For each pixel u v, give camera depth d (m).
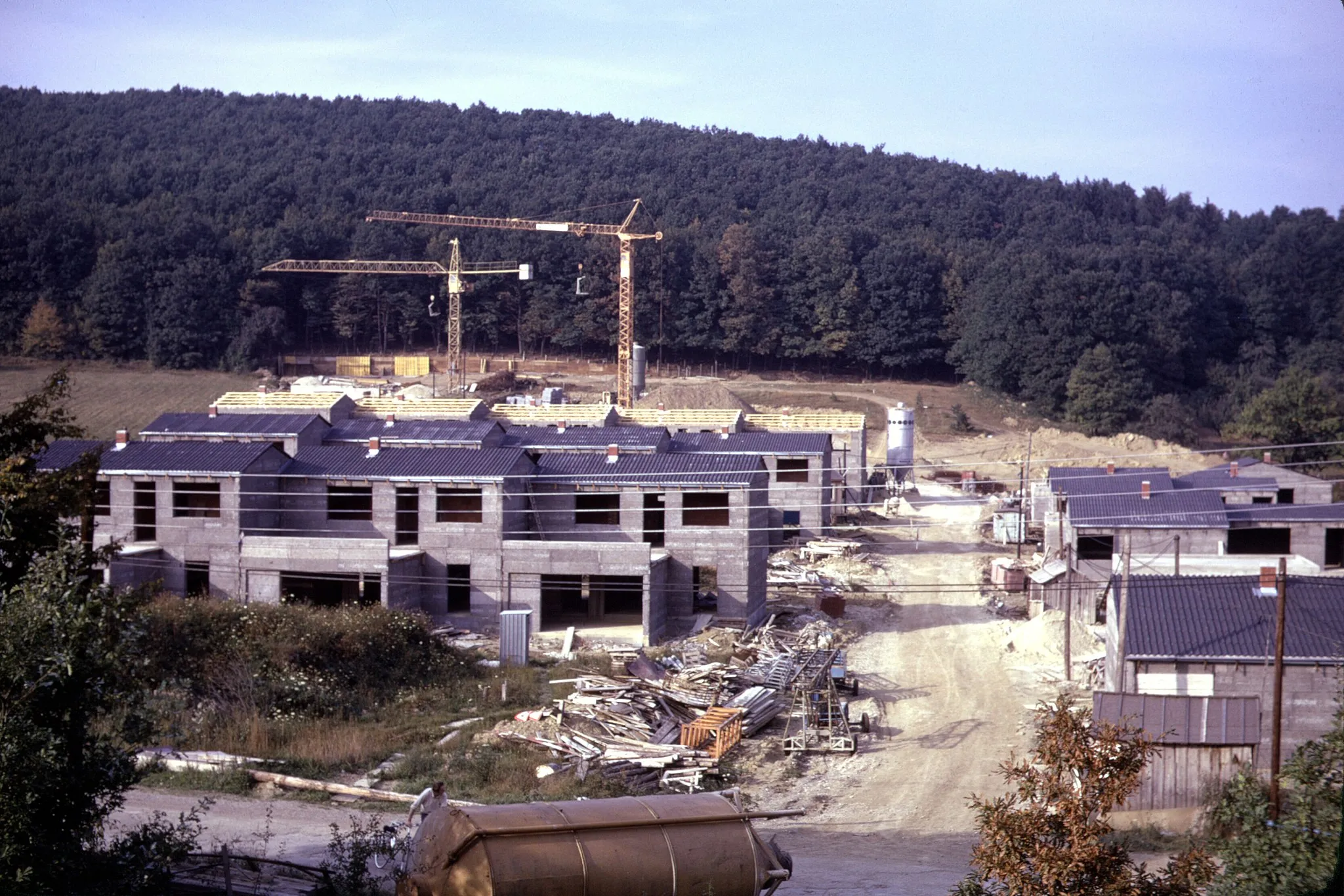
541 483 56.03
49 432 21.92
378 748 37.03
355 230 186.38
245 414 67.69
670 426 82.12
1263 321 163.12
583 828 19.42
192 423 63.12
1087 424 135.25
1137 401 136.38
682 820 20.08
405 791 32.81
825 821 33.31
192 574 55.16
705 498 54.91
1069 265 160.88
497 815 19.39
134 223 171.38
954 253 182.88
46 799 16.55
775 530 72.06
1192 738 32.19
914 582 64.94
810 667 46.44
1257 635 34.38
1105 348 137.38
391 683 43.31
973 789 36.06
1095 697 33.34
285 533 54.75
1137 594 37.03
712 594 58.28
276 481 55.84
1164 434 131.00
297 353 173.25
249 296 162.38
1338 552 57.41
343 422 73.50
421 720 40.19
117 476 53.81
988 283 160.25
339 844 22.05
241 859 23.22
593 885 18.94
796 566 67.06
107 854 17.58
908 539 77.56
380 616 45.81
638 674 45.41
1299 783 20.19
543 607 56.47
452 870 18.78
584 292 163.62
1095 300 143.62
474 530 52.94
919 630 55.53
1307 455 110.75
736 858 19.95
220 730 36.62
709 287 170.88
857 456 84.25
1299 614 35.12
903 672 49.03
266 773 33.34
